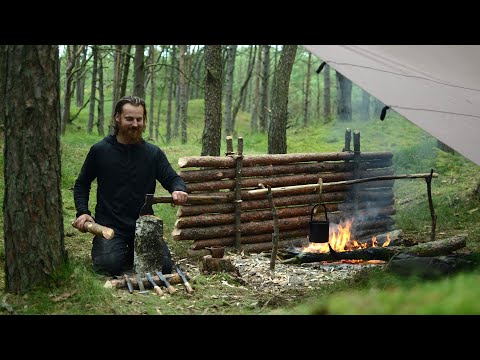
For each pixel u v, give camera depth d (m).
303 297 5.54
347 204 8.86
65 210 9.60
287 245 8.28
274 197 8.27
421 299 3.61
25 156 4.68
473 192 10.51
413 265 5.41
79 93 38.75
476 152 4.75
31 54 4.56
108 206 6.23
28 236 4.73
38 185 4.72
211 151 10.86
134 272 5.86
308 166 8.58
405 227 9.42
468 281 3.61
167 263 6.02
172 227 9.23
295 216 8.46
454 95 5.08
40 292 4.71
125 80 17.58
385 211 9.20
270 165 8.31
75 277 4.84
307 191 8.39
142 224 5.81
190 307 5.10
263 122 26.56
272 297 5.56
